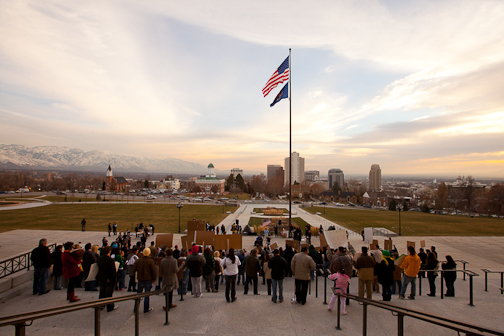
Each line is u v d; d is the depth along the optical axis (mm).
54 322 7277
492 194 87500
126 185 189750
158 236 17984
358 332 6875
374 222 51562
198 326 7113
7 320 4090
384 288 9391
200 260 9680
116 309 8336
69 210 61219
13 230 38812
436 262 11297
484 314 8406
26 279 11039
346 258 8664
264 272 14383
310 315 7887
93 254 11359
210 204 83250
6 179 149750
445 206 111188
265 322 7398
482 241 34844
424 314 4918
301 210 74062
